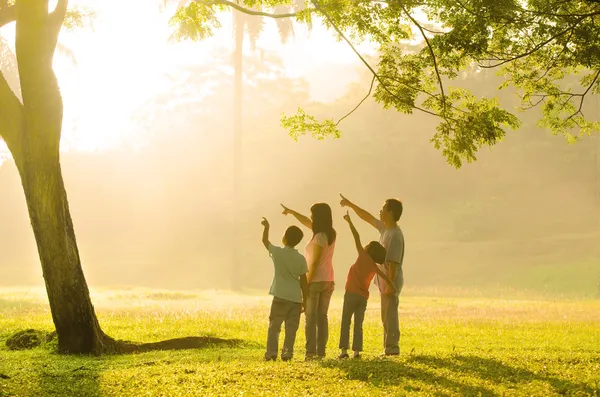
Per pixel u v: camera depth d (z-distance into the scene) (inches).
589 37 474.0
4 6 467.2
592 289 1619.1
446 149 518.9
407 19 485.1
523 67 564.4
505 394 300.5
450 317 837.8
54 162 444.8
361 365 358.6
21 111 444.1
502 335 641.6
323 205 410.0
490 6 457.7
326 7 487.5
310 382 320.2
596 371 364.8
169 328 642.2
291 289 399.9
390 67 505.7
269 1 538.0
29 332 507.2
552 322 772.0
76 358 434.3
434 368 360.2
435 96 513.3
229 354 438.9
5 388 314.3
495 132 503.8
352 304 409.1
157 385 319.6
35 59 440.1
